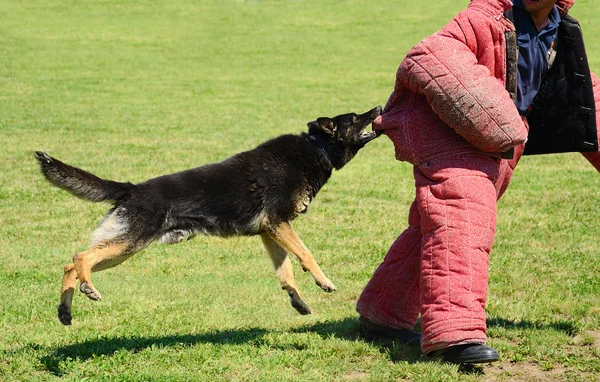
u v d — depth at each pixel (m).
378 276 4.93
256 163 5.32
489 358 4.12
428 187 4.39
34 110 17.70
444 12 33.03
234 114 17.59
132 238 4.87
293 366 4.47
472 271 4.20
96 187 4.94
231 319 5.65
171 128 15.88
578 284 6.33
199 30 31.22
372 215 9.30
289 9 34.72
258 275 7.01
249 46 28.50
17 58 25.20
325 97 19.91
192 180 5.16
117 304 6.04
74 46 27.72
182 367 4.45
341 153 5.71
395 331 4.93
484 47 4.34
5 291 6.33
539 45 4.52
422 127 4.46
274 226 5.29
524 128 4.27
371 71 24.00
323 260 7.40
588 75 4.64
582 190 10.48
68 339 5.09
